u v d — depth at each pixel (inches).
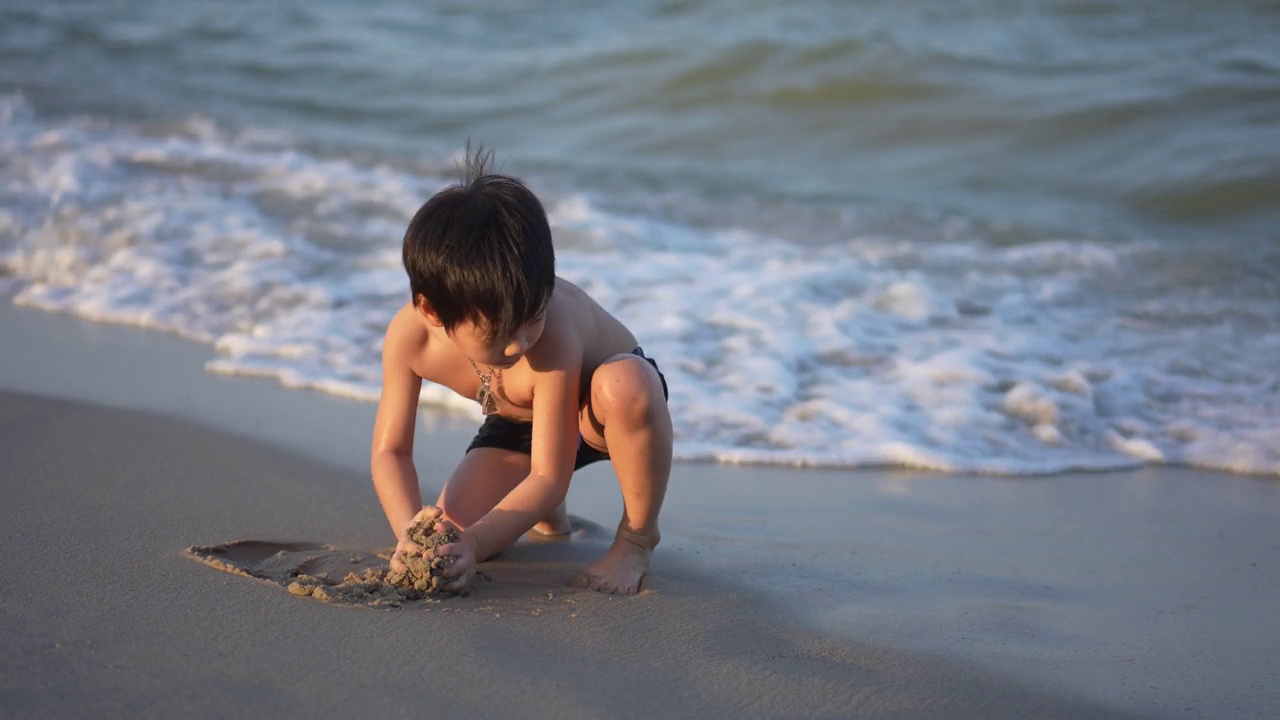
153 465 131.6
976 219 283.0
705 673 88.1
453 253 87.0
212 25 501.4
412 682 82.3
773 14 453.7
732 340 191.2
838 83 381.1
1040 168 326.3
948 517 133.0
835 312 205.5
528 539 119.2
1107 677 92.1
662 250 246.4
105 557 103.0
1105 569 118.0
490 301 87.3
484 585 104.0
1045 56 390.6
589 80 410.9
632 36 446.9
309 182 283.1
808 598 106.3
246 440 142.7
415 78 424.5
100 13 528.1
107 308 202.2
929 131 356.2
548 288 90.8
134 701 76.5
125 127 341.4
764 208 290.8
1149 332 203.2
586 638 92.8
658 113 385.7
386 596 97.2
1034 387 172.9
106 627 87.7
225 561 105.8
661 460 103.3
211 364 175.6
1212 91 349.4
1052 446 159.2
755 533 125.1
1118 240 265.6
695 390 171.6
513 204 89.9
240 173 289.4
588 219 267.9
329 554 108.5
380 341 188.9
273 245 235.1
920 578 113.0
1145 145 328.5
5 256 228.5
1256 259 245.1
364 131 367.6
